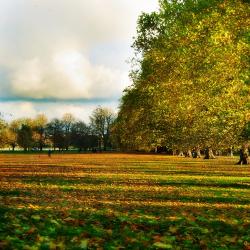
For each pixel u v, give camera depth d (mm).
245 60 31453
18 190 23734
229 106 29547
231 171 44938
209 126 34125
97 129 181250
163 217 14023
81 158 94812
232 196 21969
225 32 31578
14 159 88812
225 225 12883
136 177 35750
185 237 10680
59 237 9883
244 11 34094
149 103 46375
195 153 103125
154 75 45969
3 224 11109
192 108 34688
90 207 16625
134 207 17109
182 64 37719
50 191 23656
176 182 30719
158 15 52031
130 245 9508
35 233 10297
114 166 56312
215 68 32469
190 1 45656
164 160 81188
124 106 60875
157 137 48750
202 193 23297
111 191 24156
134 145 67438
